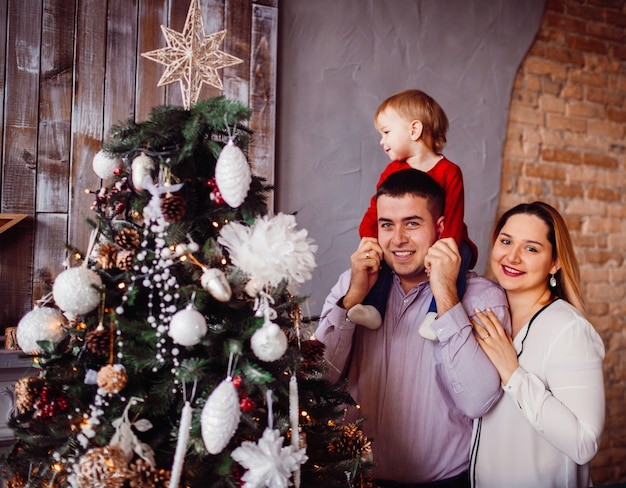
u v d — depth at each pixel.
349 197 2.32
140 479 0.96
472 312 1.57
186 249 1.07
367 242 1.62
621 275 2.89
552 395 1.43
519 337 1.52
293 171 2.22
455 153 2.51
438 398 1.56
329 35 2.29
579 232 2.79
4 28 1.84
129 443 0.99
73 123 1.93
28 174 1.87
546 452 1.46
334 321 1.60
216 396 0.97
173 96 2.05
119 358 1.06
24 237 1.87
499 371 1.46
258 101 2.14
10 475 1.17
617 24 2.90
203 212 1.16
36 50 1.88
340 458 1.28
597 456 2.77
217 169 1.06
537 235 1.54
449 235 1.66
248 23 2.13
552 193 2.73
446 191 1.72
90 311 1.08
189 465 1.02
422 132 1.79
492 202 2.58
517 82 2.66
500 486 1.47
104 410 1.05
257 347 1.03
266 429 1.05
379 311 1.63
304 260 1.09
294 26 2.24
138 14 2.01
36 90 1.88
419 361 1.59
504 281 1.56
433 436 1.55
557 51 2.75
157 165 1.12
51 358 1.10
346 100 2.32
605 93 2.87
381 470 1.60
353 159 2.33
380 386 1.63
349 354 1.65
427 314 1.55
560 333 1.46
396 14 2.41
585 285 2.80
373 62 2.37
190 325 0.98
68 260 1.21
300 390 1.25
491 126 2.58
